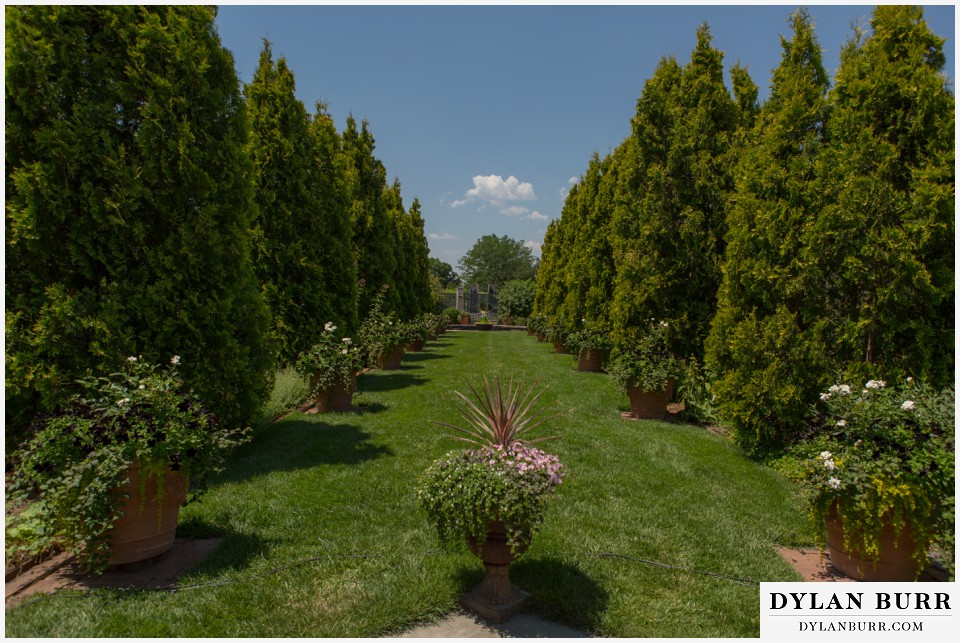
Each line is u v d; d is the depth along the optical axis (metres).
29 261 3.83
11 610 2.55
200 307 4.29
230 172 4.59
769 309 5.14
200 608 2.57
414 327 13.73
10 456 3.25
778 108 5.46
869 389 3.26
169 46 4.18
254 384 4.82
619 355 7.38
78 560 2.84
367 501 3.91
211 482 4.24
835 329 4.64
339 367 6.84
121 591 2.71
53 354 3.74
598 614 2.55
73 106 3.77
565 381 9.76
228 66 4.66
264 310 4.97
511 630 2.47
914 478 2.74
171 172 4.20
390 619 2.48
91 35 3.98
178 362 3.65
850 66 4.59
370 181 12.48
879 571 2.88
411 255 17.53
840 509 2.84
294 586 2.76
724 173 7.13
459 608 2.66
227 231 4.57
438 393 8.21
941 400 3.17
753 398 4.91
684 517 3.74
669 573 2.96
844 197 4.36
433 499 2.58
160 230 4.25
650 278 7.22
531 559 3.08
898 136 4.30
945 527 2.72
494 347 16.95
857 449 2.92
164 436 2.91
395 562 3.02
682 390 6.95
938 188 3.96
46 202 3.67
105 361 3.81
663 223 7.23
